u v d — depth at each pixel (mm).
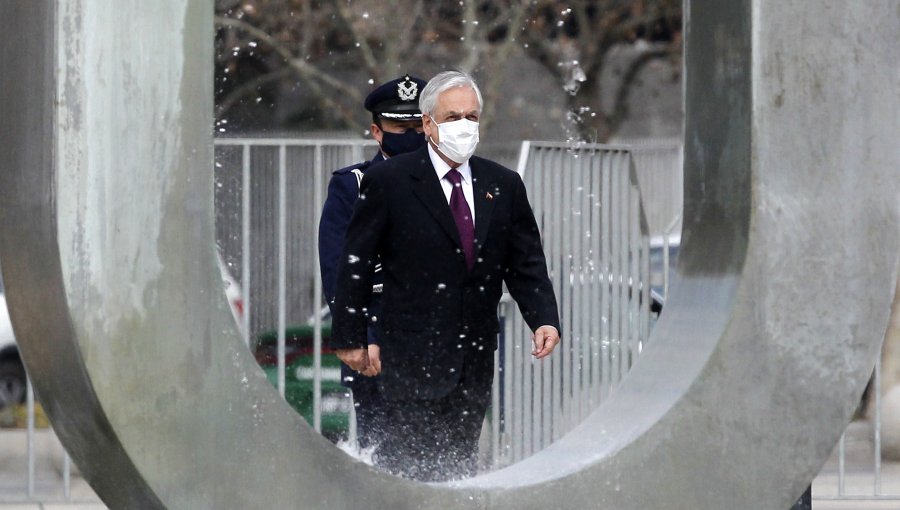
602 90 77812
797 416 16891
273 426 14898
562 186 24891
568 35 76438
